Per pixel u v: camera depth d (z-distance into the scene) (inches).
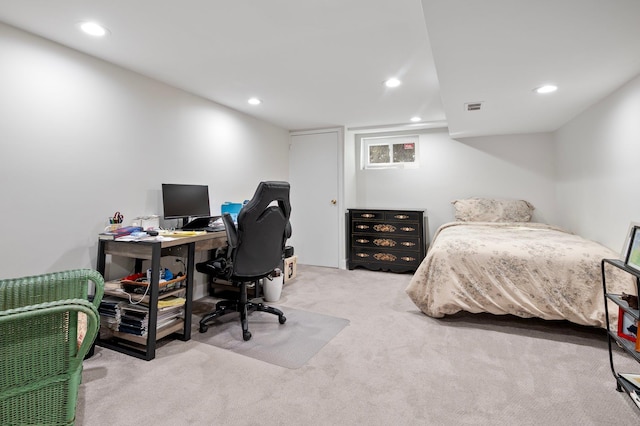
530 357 77.2
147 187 106.0
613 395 61.7
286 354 79.2
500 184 171.0
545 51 73.5
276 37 80.1
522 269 93.1
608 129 105.2
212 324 99.4
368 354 79.2
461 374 69.7
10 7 66.7
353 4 66.1
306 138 189.9
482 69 83.8
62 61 83.4
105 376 68.7
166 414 56.4
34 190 78.1
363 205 198.4
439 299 99.3
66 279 42.4
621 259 70.9
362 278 159.0
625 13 57.6
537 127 153.2
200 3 65.8
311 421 54.8
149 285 78.4
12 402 34.7
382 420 55.0
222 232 102.0
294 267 154.1
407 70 101.3
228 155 141.9
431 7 56.2
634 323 64.2
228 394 62.5
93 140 90.4
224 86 115.3
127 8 67.5
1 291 38.0
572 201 139.0
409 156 192.1
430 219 184.5
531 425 53.6
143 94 104.5
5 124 73.0
